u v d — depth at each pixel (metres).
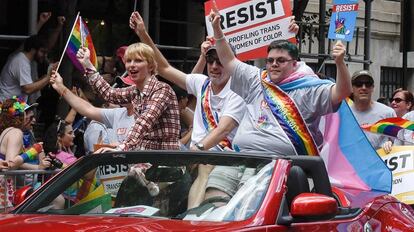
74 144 10.13
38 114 10.56
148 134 6.65
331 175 7.36
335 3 9.15
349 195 6.08
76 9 12.46
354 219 5.43
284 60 6.79
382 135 9.10
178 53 13.75
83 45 7.84
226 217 4.71
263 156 5.18
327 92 6.70
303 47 16.58
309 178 5.62
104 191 5.23
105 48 12.91
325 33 14.48
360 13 19.42
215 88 7.34
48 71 9.77
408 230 5.93
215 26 6.99
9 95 9.62
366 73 9.35
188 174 5.11
